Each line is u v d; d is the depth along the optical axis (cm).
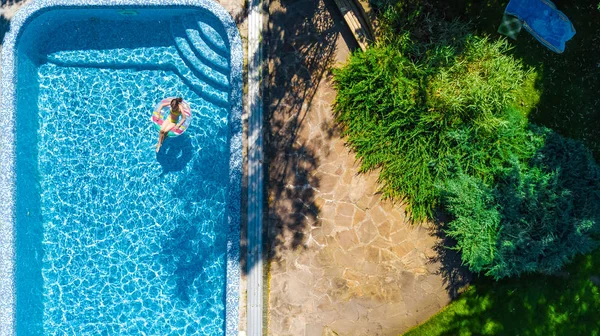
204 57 1076
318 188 1037
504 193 940
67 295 1116
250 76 1024
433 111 963
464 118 969
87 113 1115
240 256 1024
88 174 1116
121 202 1116
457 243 985
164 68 1109
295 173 1038
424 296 1023
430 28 967
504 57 956
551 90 998
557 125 995
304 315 1036
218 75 1087
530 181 938
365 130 1002
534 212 933
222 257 1099
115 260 1116
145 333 1105
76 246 1116
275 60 1040
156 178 1112
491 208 938
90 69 1115
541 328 984
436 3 998
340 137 1030
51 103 1115
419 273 1026
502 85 948
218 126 1101
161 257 1112
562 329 980
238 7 1038
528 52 1004
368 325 1031
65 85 1115
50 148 1116
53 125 1115
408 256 1027
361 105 988
